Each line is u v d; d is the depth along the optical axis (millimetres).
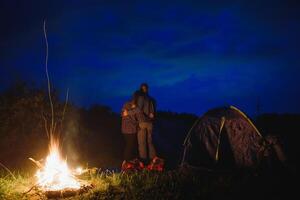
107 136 16469
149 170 10969
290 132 15094
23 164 12055
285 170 10445
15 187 9422
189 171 10820
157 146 15344
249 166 10734
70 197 8812
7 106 13930
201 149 11320
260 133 10852
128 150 12203
